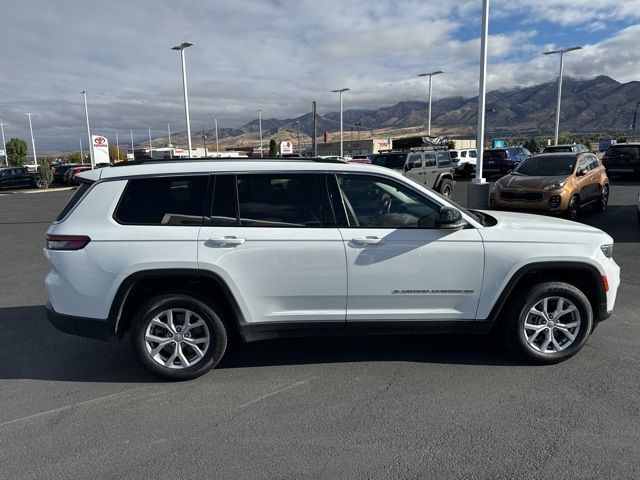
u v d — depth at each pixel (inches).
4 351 182.2
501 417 128.8
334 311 153.3
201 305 150.2
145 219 148.1
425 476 106.2
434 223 153.7
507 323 158.6
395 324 155.0
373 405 136.9
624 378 149.3
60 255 146.9
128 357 175.3
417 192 154.1
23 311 231.9
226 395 144.9
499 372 155.4
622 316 203.0
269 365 165.2
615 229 400.5
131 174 150.9
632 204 546.3
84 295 146.6
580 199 439.2
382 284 151.2
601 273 155.8
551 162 462.9
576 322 157.8
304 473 108.0
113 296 145.8
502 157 1077.8
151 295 153.6
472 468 108.5
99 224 147.0
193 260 145.0
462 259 151.6
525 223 165.9
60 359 174.4
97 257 144.9
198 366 153.5
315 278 149.8
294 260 148.4
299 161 156.9
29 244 429.4
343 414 132.5
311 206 151.7
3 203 865.5
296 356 172.1
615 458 110.7
